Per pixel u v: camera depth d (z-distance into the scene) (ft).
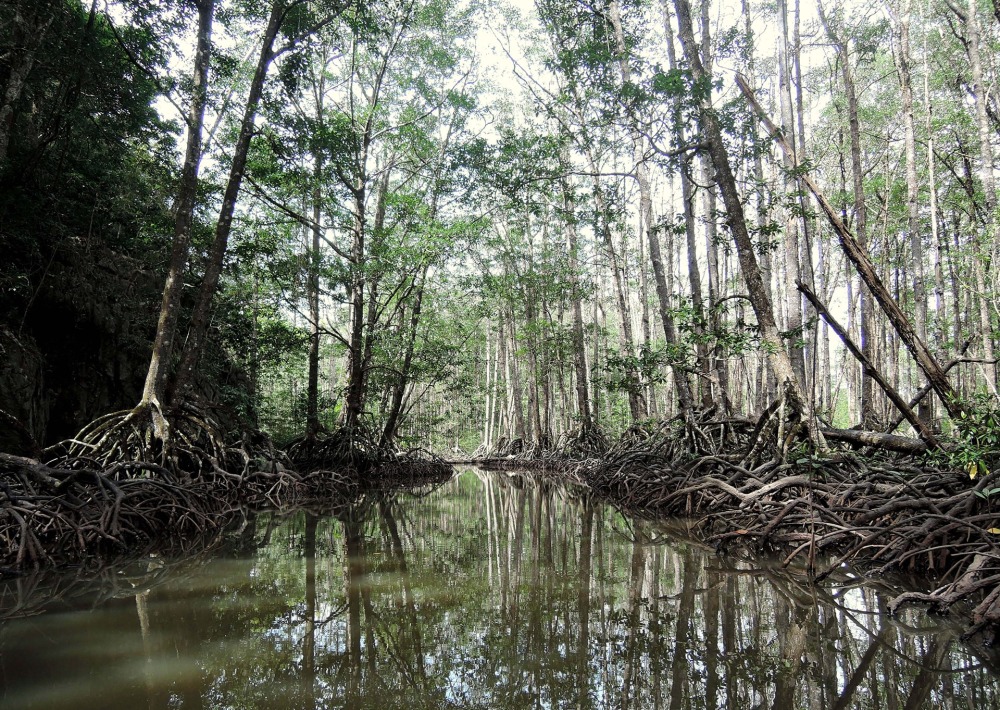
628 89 28.71
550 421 82.84
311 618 14.47
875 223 61.77
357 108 61.00
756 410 44.14
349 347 56.70
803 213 31.63
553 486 56.95
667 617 14.23
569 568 19.76
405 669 11.25
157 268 43.21
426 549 23.54
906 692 9.75
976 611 12.14
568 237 72.54
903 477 21.66
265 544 24.67
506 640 12.88
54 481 22.41
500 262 76.54
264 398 62.18
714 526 26.89
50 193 35.17
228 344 51.21
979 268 41.01
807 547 20.49
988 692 9.70
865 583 16.83
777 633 12.87
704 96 28.68
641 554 21.97
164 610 14.94
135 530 23.77
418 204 55.67
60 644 12.38
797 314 36.58
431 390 127.34
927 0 44.09
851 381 68.64
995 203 33.24
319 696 10.01
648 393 69.46
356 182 53.42
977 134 51.19
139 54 33.88
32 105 36.58
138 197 39.47
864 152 62.44
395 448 69.10
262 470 42.11
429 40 60.18
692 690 10.11
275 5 35.17
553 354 75.41
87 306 38.14
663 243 74.69
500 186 35.73
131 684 10.32
